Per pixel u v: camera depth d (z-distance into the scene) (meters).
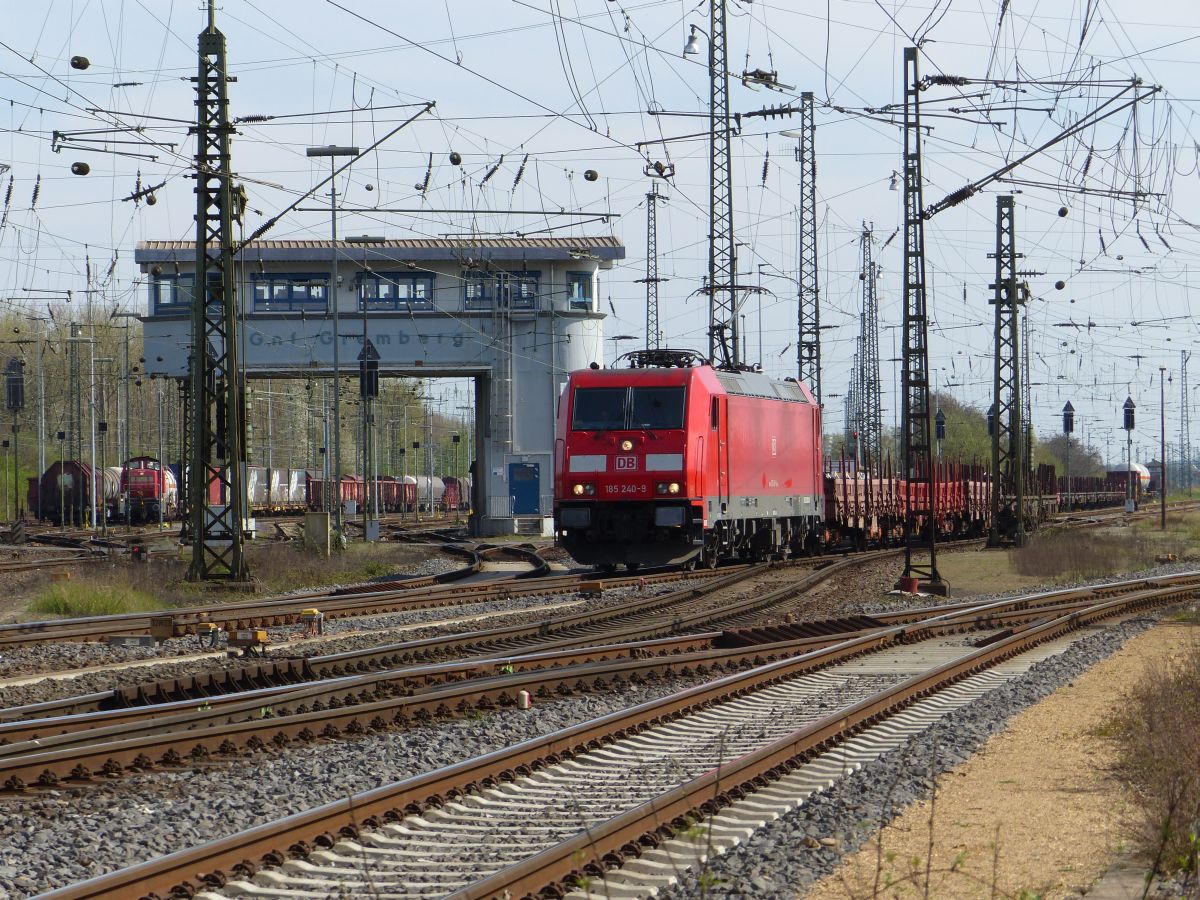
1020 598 42.78
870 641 31.38
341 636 33.62
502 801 15.76
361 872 12.59
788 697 24.53
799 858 13.23
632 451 47.59
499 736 20.06
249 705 20.62
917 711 22.59
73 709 21.42
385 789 14.62
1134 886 12.05
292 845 13.05
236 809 15.24
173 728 19.33
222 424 47.00
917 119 45.72
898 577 53.31
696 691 23.05
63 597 40.59
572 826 14.30
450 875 12.47
